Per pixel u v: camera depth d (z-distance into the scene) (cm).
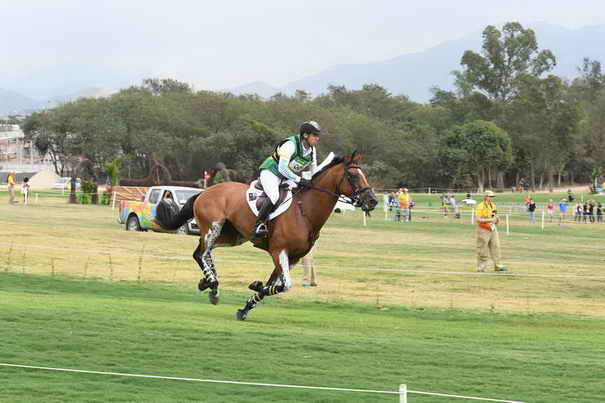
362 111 13462
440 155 11238
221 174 6184
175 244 2492
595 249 3081
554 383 878
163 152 9181
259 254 2350
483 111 12469
